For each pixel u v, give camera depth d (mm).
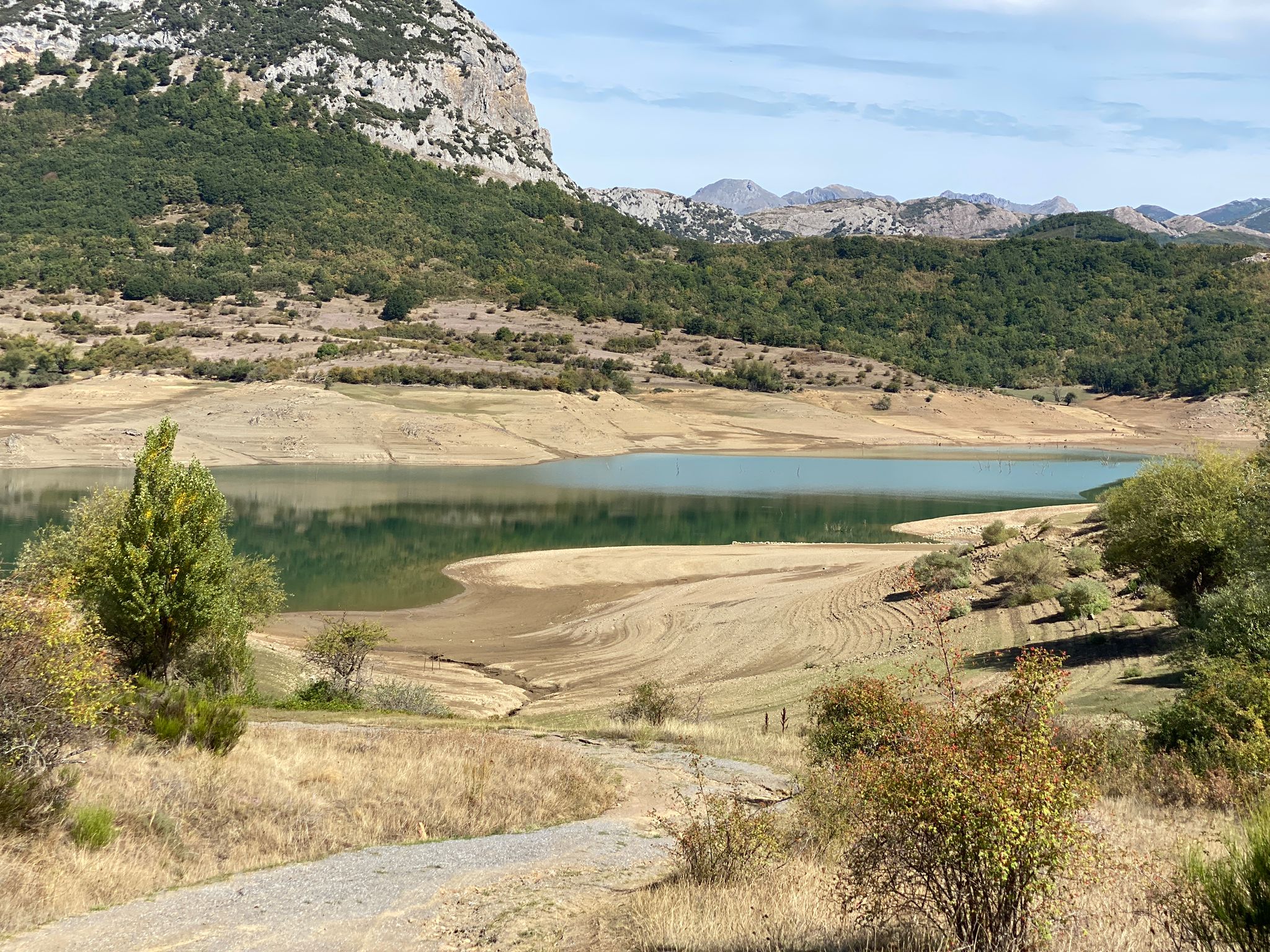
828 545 80062
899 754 7594
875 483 130750
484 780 16828
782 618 51281
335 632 35594
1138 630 37344
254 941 8711
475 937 8922
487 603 60500
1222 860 6980
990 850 6371
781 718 29641
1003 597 47594
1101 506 63906
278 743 18797
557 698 39438
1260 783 14180
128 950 8375
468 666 45438
